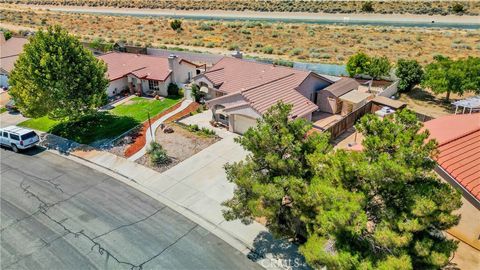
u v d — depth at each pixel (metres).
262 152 15.80
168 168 25.44
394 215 11.73
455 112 33.44
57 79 28.83
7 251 17.86
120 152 28.03
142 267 16.75
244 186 15.69
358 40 65.31
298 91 33.47
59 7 119.88
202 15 99.69
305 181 14.72
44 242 18.42
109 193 22.72
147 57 44.97
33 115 29.52
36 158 27.56
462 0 95.94
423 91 41.44
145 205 21.47
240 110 29.52
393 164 11.18
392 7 95.00
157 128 32.34
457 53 54.91
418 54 54.94
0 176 24.83
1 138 28.64
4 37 54.41
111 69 43.16
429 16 86.38
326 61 53.84
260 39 69.12
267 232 18.86
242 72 37.31
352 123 31.67
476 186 15.08
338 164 12.74
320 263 12.73
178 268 16.66
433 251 11.52
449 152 16.47
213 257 17.27
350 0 105.00
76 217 20.38
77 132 31.92
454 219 11.66
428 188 11.63
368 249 11.95
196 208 21.06
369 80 44.78
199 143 29.22
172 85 40.97
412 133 12.53
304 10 99.44
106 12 108.19
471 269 15.58
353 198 11.67
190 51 60.88
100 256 17.47
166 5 114.25
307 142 15.83
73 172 25.41
